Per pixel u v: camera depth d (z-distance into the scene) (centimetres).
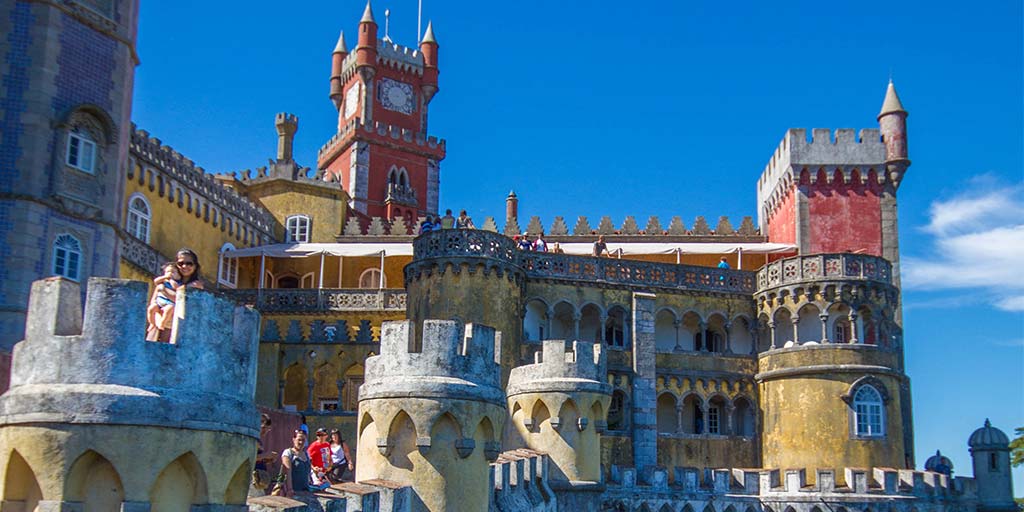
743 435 6034
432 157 10675
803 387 5812
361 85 10656
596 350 3769
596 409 3706
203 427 1305
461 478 2238
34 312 1307
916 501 5412
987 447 6009
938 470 6138
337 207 7725
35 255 4156
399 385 2239
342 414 5138
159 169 5925
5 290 4069
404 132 10519
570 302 5788
